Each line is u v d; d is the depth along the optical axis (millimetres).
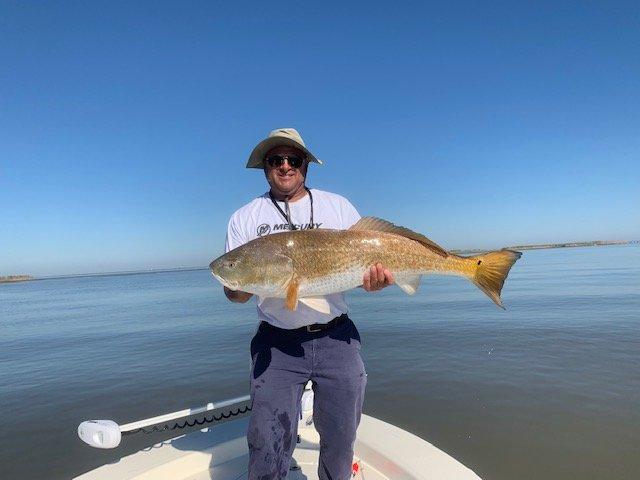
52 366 14453
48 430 8938
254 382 3211
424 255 3467
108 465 3758
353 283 3285
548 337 13992
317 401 3252
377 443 4020
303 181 3664
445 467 3605
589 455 6715
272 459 3080
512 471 6430
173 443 4137
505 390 9547
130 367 13742
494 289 3537
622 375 10055
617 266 55125
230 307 31203
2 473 7219
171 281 104062
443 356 12500
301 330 3201
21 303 48625
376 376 11102
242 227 3633
